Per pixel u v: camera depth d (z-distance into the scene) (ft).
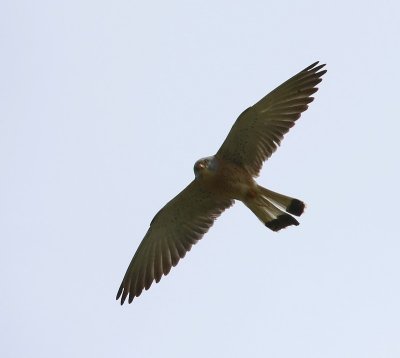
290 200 52.65
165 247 57.88
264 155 53.06
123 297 58.34
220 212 56.65
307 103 52.03
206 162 53.47
